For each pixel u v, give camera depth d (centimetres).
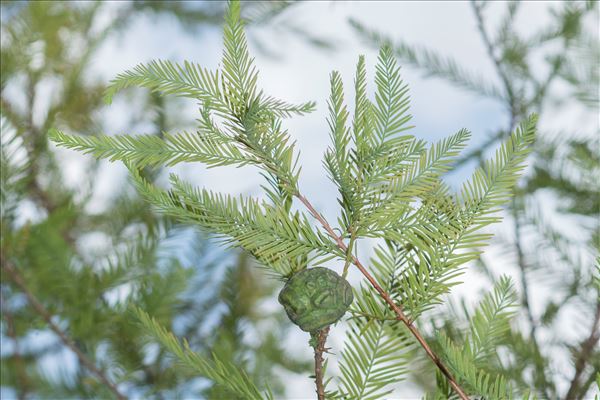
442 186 53
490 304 57
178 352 54
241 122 52
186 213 53
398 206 52
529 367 68
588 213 79
